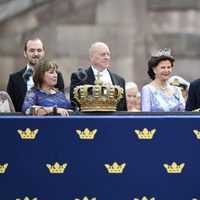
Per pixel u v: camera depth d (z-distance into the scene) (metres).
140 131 19.75
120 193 19.70
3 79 51.50
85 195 19.69
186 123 19.80
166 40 52.44
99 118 19.70
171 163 19.78
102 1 52.06
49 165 19.66
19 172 19.64
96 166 19.70
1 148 19.64
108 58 24.33
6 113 20.47
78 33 51.97
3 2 51.75
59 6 52.06
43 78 22.02
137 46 52.09
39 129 19.67
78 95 20.45
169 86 23.94
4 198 19.62
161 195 19.77
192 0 52.84
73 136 19.70
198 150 19.83
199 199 19.80
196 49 52.78
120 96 20.48
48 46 51.81
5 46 51.66
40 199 19.66
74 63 51.72
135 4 52.31
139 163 19.75
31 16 51.88
